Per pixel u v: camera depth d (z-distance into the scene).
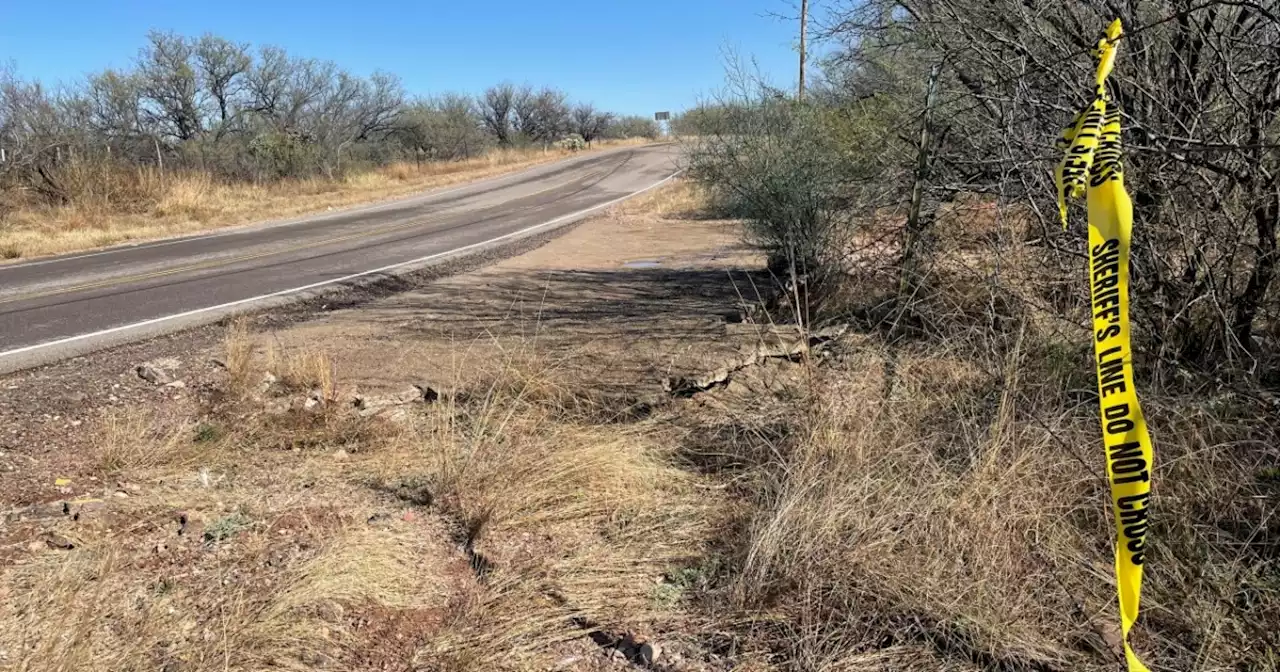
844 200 6.45
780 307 6.60
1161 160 3.40
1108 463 1.92
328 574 2.76
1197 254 3.49
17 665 2.24
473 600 2.67
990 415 3.34
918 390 3.79
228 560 2.93
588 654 2.39
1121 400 1.91
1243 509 2.77
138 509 3.37
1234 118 3.36
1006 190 3.89
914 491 2.88
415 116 47.91
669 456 3.80
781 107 9.21
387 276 10.23
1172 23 3.44
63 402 4.92
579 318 7.01
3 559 2.92
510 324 6.83
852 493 2.87
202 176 24.11
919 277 4.68
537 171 40.88
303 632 2.46
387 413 4.60
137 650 2.34
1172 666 2.16
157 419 4.58
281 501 3.48
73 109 28.66
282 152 30.92
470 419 4.18
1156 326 3.74
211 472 3.82
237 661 2.31
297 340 6.48
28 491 3.59
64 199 19.41
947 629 2.35
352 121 46.38
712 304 7.50
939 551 2.62
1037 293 4.03
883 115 5.89
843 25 5.36
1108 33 2.26
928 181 5.04
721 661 2.32
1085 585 2.48
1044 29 3.67
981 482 2.81
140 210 19.97
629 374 5.03
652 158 47.78
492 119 64.94
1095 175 2.03
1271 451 2.86
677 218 18.05
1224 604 2.30
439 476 3.58
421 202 25.23
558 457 3.54
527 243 14.32
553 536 3.08
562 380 4.70
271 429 4.31
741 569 2.72
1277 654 2.12
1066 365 3.66
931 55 4.61
